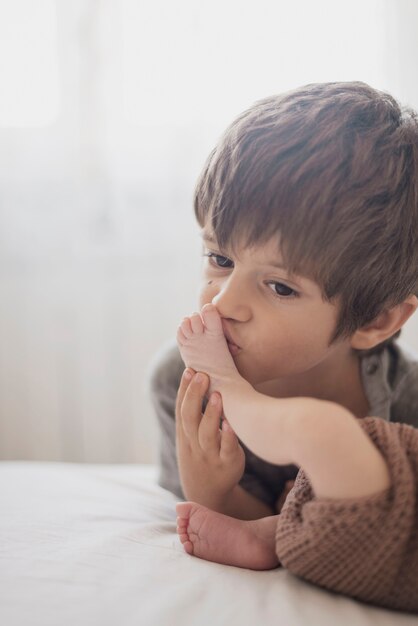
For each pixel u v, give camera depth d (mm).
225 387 733
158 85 1527
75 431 1633
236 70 1512
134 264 1582
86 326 1604
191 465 788
